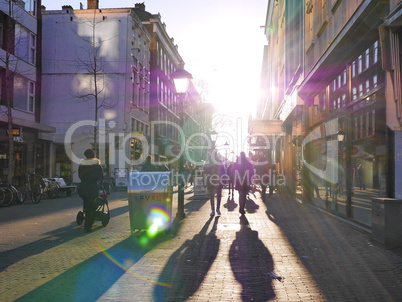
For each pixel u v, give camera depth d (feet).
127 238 28.35
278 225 34.45
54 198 69.05
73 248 24.79
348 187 35.01
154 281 17.63
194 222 36.86
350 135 34.53
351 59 34.40
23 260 21.54
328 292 15.96
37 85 104.94
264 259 21.76
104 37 118.93
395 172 24.99
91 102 118.52
